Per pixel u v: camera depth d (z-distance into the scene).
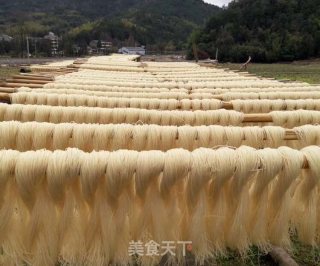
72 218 1.58
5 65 23.33
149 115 2.66
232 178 1.55
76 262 1.60
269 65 35.12
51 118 2.62
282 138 2.10
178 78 5.96
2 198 1.49
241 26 45.00
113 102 3.08
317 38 42.03
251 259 2.00
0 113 2.56
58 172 1.46
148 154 1.52
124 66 9.21
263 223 1.65
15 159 1.47
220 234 1.64
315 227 1.69
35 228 1.54
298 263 1.99
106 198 1.55
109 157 1.50
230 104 3.16
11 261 1.56
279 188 1.59
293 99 3.50
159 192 1.57
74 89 3.60
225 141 2.08
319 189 1.65
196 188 1.52
